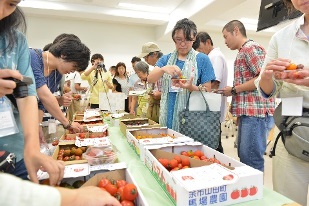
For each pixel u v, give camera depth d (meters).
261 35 7.52
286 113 1.06
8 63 0.84
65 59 1.43
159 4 5.58
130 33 6.88
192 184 0.75
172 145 1.23
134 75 4.16
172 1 5.35
